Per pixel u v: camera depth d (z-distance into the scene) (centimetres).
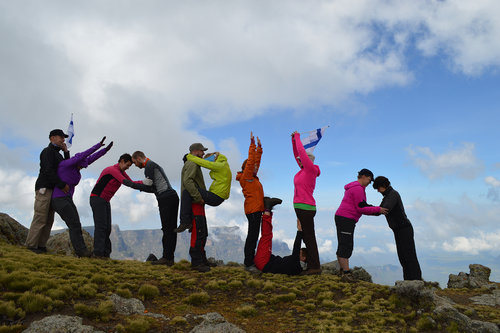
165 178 949
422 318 634
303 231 905
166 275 807
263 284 797
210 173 909
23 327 476
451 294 931
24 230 1134
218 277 838
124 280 720
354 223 872
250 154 903
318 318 650
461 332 602
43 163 887
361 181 867
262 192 947
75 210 919
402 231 836
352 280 835
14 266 649
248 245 934
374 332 588
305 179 886
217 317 594
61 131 934
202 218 906
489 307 787
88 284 634
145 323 541
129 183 929
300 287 791
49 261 740
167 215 938
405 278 830
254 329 593
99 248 915
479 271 1092
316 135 927
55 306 541
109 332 510
